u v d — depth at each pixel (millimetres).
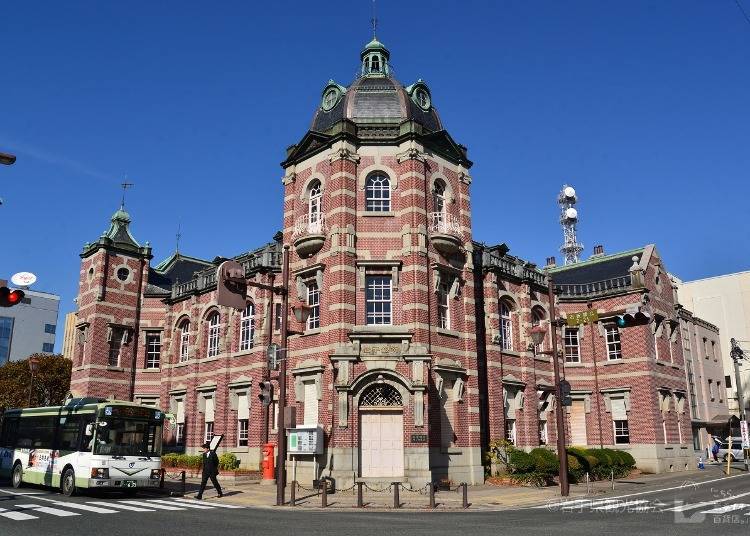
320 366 25656
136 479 21797
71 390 38688
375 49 31219
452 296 28031
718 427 46656
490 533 13430
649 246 40000
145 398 38531
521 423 32781
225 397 32375
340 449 24031
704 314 64688
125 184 41719
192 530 13828
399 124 28172
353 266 26344
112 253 39625
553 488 25750
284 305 21812
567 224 63469
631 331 36875
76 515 16344
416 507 19516
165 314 39688
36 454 24391
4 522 14945
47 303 115688
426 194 27891
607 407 36812
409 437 24156
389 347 25297
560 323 24453
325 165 28250
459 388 27062
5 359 108750
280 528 14266
